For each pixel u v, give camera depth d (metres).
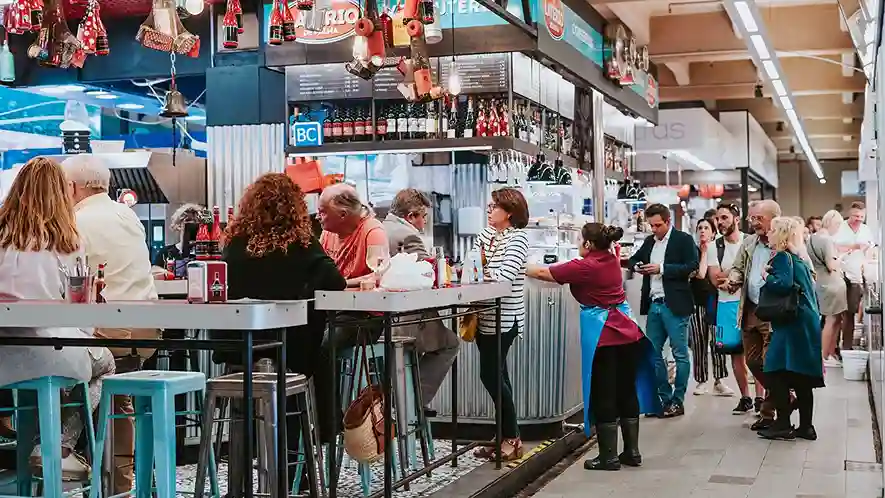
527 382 7.59
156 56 10.06
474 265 6.20
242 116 9.66
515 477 6.32
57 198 4.58
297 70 8.98
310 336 5.17
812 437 7.85
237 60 9.71
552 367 7.63
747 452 7.39
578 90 10.96
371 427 5.20
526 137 9.25
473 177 10.07
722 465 6.94
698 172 21.66
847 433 8.11
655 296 9.03
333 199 5.80
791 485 6.30
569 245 9.80
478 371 7.51
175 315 3.85
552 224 9.39
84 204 5.33
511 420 6.69
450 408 7.59
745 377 9.13
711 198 21.61
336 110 8.92
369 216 6.02
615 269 6.78
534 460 6.80
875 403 8.73
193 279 3.97
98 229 5.26
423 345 6.15
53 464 4.27
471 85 8.73
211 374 6.66
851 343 13.37
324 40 8.74
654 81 13.69
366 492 5.48
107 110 11.78
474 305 6.25
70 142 8.67
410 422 5.98
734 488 6.24
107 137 11.97
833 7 14.59
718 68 19.22
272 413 4.34
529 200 9.82
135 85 10.59
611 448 6.84
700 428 8.44
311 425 4.99
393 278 4.97
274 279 4.97
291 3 6.99
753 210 8.14
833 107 23.92
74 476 4.78
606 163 11.91
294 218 5.03
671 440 7.90
